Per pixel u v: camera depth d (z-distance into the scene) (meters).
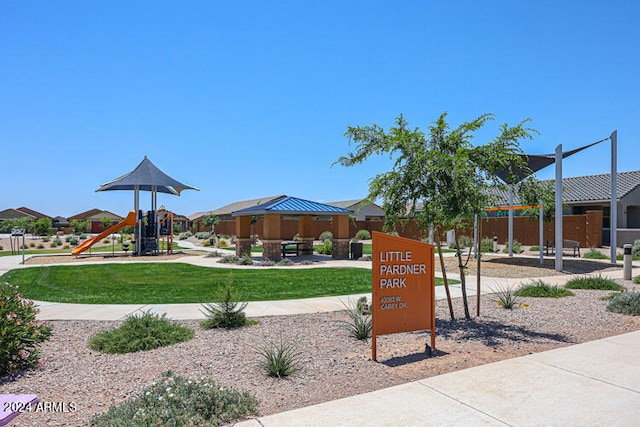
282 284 14.30
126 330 7.33
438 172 8.02
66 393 5.16
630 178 30.78
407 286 6.76
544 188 9.24
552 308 10.23
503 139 8.54
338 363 6.28
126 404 4.46
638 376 5.55
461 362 6.32
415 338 7.71
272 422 4.32
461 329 8.33
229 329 8.34
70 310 10.18
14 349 5.84
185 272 17.80
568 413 4.48
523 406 4.65
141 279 15.72
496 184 8.60
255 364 6.22
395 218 8.62
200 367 6.09
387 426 4.21
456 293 12.74
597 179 32.66
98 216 94.69
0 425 4.28
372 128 9.00
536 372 5.71
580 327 8.38
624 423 4.26
